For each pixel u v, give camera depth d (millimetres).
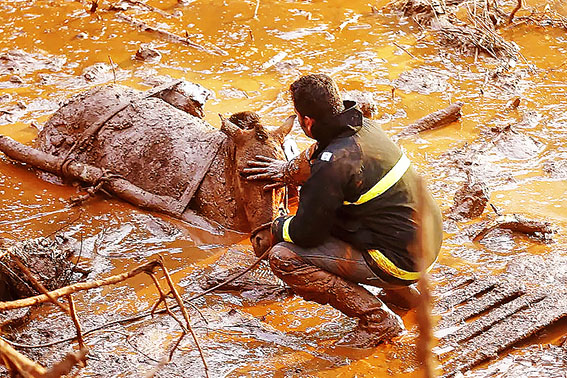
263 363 6797
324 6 14586
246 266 8039
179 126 9094
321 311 7535
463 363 6652
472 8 14422
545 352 6809
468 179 9445
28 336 7078
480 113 11203
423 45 13211
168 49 12859
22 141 10305
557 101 11562
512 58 12797
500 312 7246
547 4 14727
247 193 8258
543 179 9664
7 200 9164
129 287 7805
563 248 8320
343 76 12133
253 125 8727
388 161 6617
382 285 6906
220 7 14367
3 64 12203
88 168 9281
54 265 7582
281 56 12688
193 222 8742
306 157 7539
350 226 6754
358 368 6699
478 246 8422
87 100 9523
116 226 8750
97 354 6883
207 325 7270
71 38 13102
